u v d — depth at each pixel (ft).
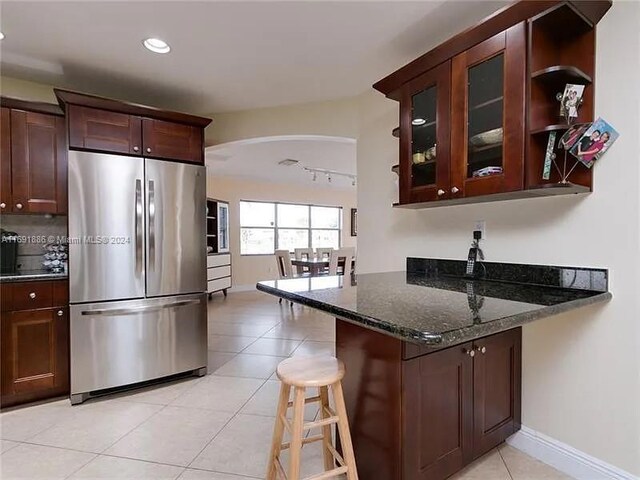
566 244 5.63
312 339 13.12
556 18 4.98
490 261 6.72
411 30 6.83
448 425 5.02
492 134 5.52
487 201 6.53
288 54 7.77
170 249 9.10
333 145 15.03
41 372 8.02
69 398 8.25
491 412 5.69
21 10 6.18
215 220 22.44
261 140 11.27
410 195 6.83
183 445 6.46
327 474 4.52
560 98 5.22
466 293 5.29
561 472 5.67
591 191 5.31
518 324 3.89
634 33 4.88
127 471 5.73
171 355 9.14
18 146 8.00
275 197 26.63
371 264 9.61
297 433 4.35
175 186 9.17
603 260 5.22
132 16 6.38
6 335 7.68
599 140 5.06
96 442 6.54
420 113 6.68
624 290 5.03
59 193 8.42
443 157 6.16
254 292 24.52
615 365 5.16
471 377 5.32
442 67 6.15
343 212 30.17
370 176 9.66
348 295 5.12
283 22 6.57
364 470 5.07
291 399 8.18
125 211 8.48
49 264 8.92
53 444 6.47
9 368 7.72
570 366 5.63
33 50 7.59
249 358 11.12
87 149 8.13
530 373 6.11
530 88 5.06
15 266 8.70
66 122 7.97
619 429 5.13
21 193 8.02
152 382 9.17
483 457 6.04
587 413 5.45
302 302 4.90
